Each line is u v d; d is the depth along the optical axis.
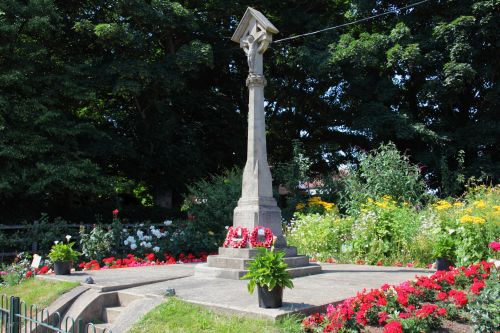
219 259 8.91
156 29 17.73
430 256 10.85
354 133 21.59
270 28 9.88
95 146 16.20
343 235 12.93
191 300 6.23
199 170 19.47
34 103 14.20
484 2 17.77
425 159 19.28
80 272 9.48
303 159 19.84
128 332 5.53
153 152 18.48
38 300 7.41
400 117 19.09
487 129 18.78
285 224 15.80
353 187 16.80
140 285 7.71
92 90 15.73
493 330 4.90
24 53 14.91
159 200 20.25
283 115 23.27
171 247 13.99
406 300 5.40
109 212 17.64
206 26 20.11
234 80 22.33
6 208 15.45
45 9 14.61
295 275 8.66
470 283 6.46
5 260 13.05
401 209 12.52
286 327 5.15
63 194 15.84
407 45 18.77
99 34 15.41
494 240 8.83
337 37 20.58
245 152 21.47
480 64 19.56
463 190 19.12
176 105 20.45
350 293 6.78
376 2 20.58
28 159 14.39
